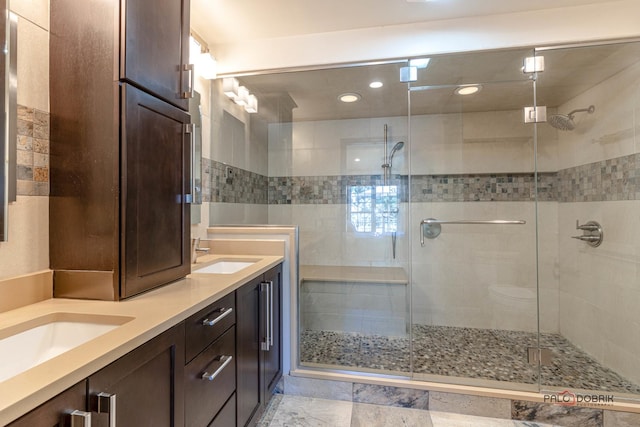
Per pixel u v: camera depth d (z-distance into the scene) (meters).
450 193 2.67
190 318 0.95
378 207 2.76
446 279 2.67
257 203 2.60
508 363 2.05
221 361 1.13
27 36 0.96
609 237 2.01
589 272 2.18
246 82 2.15
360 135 2.77
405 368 1.96
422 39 1.83
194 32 1.88
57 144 1.01
